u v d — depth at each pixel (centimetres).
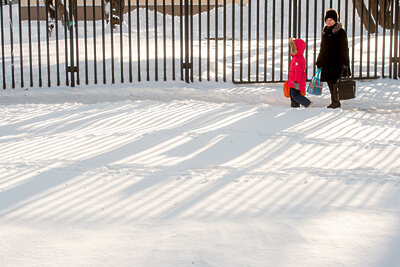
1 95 1159
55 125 845
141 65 1370
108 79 1274
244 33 2684
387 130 800
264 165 617
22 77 1213
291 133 771
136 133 775
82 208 482
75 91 1180
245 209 474
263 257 379
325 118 870
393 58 1306
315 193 518
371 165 618
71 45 1218
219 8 3231
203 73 1329
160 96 1144
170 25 2923
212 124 834
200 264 370
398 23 1297
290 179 562
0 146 717
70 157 653
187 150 684
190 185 544
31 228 436
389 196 510
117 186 543
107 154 666
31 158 650
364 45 1850
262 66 1471
